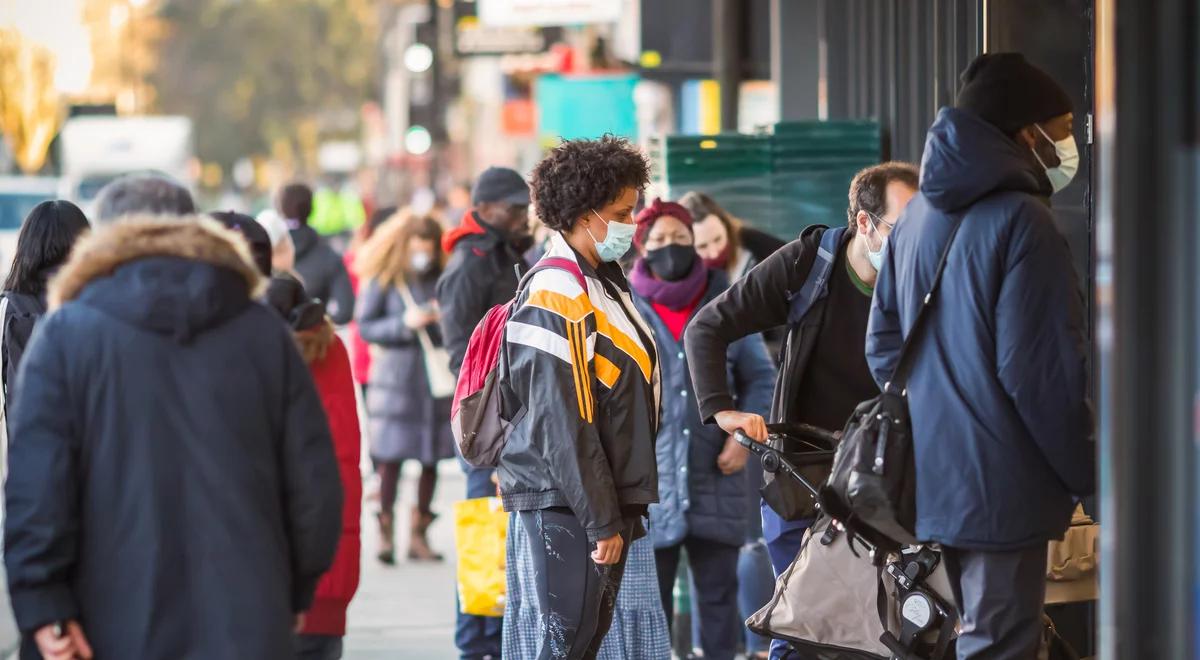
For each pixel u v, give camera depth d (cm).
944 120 1030
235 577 927
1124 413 931
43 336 931
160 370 929
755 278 1267
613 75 3691
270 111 18338
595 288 1174
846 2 2111
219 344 944
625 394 1164
